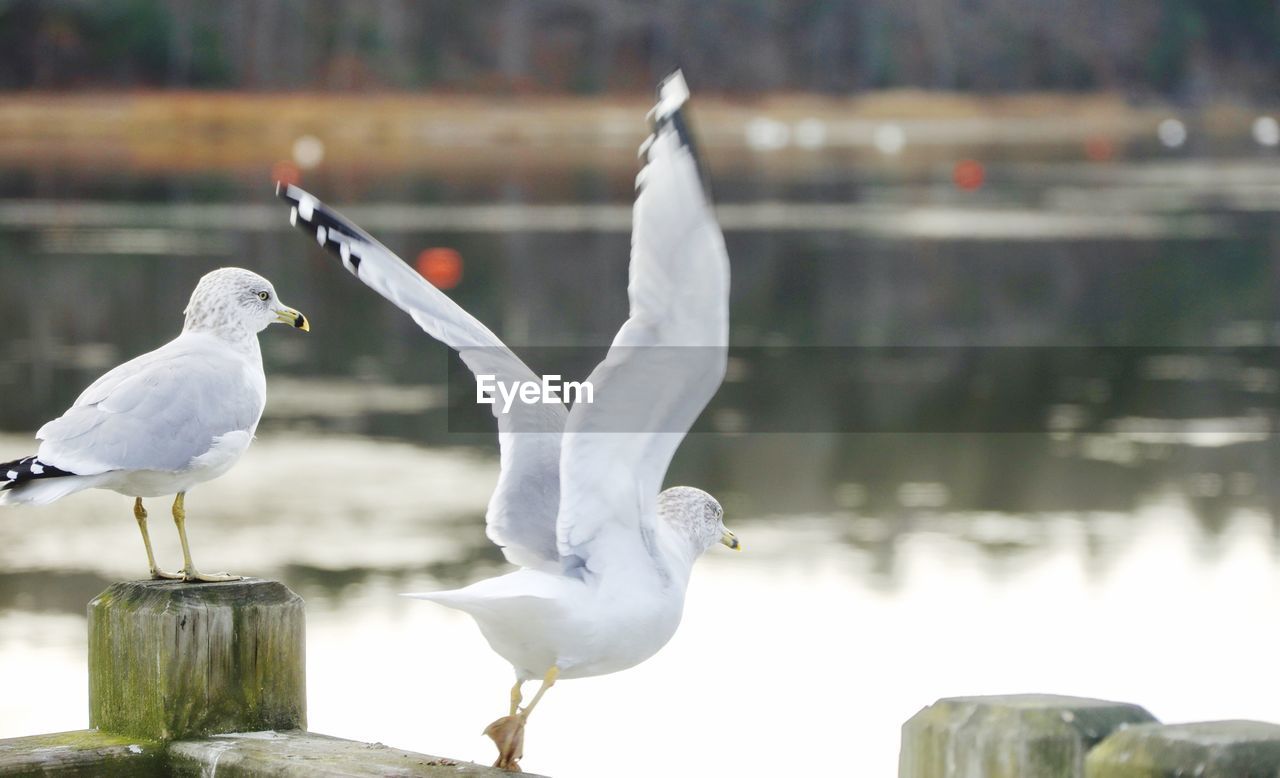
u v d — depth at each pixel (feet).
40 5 209.36
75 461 15.49
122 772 13.80
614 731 27.45
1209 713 28.63
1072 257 108.47
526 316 81.46
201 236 110.83
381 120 215.72
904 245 113.60
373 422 54.90
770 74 248.32
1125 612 34.68
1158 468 50.31
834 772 25.72
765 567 38.17
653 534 13.47
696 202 11.78
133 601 14.17
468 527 41.09
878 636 32.76
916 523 42.98
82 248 102.17
